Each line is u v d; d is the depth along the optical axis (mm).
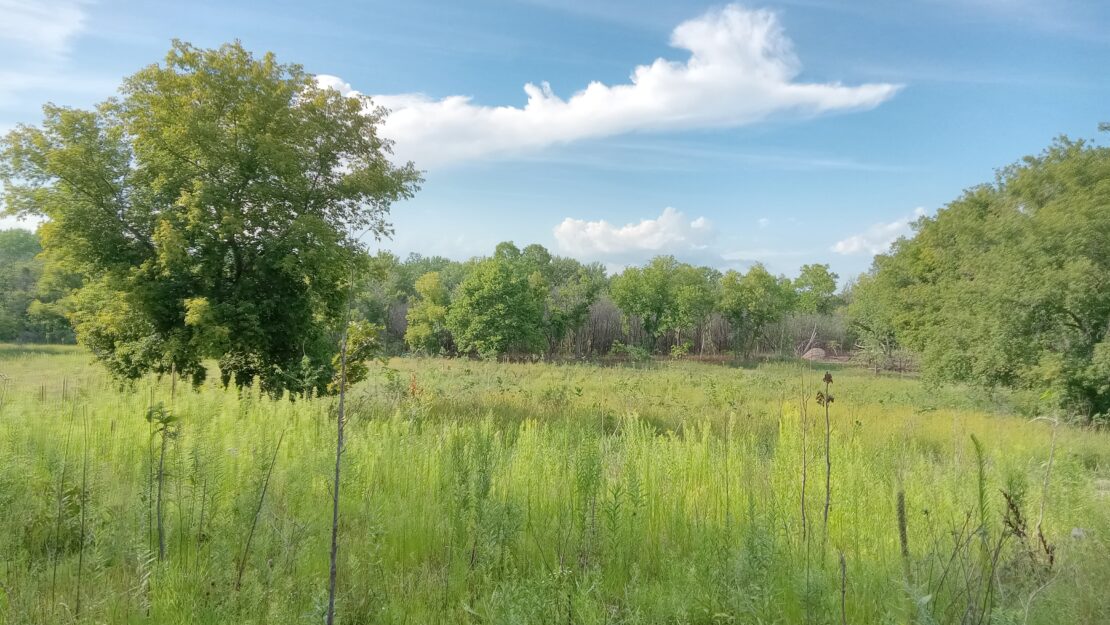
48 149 15219
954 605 2945
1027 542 3576
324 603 2807
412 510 4562
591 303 60281
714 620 3217
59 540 4039
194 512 4137
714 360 56188
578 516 4340
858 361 52094
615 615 3180
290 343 16609
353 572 3512
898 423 12969
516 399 16062
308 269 15961
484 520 3912
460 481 4516
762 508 4461
